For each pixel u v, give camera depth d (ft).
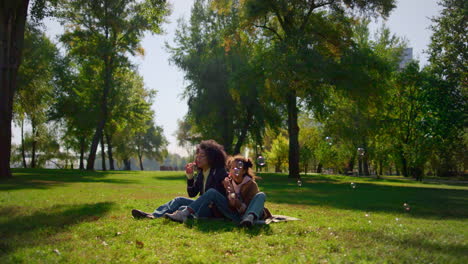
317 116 91.04
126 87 130.52
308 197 39.96
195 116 114.21
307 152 131.85
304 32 81.56
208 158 19.84
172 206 20.34
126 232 15.70
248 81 85.15
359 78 74.43
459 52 86.99
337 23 84.53
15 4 57.93
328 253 12.67
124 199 31.55
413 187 72.64
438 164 128.36
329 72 73.97
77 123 127.34
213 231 16.33
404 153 122.11
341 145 132.98
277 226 17.90
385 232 16.83
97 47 107.55
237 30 91.97
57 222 18.08
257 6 81.82
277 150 168.04
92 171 107.45
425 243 14.58
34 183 51.16
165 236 15.10
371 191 54.80
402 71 127.34
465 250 13.73
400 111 133.59
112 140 179.83
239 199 18.89
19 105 104.68
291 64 73.46
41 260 11.25
